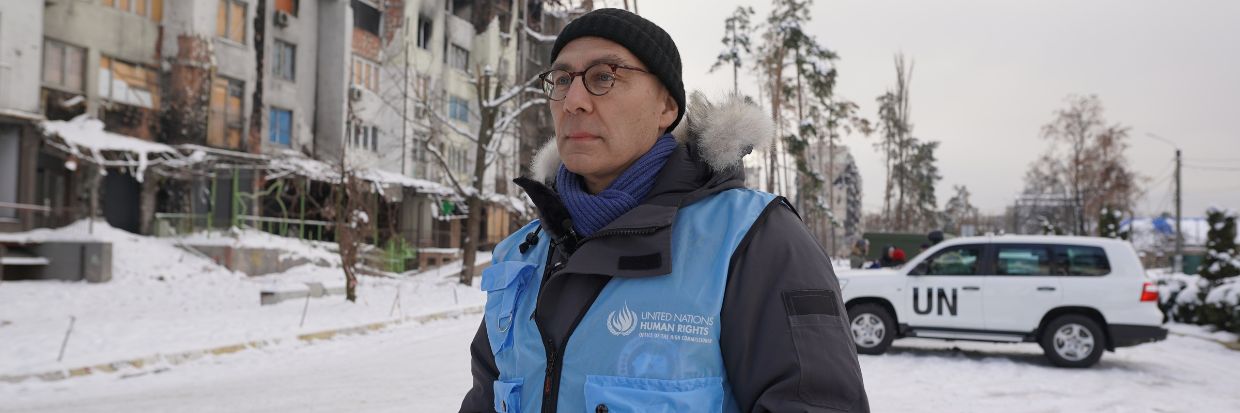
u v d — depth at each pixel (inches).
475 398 65.7
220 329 418.0
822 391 46.1
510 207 1053.8
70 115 784.3
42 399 260.5
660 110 58.2
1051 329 369.7
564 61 57.1
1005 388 307.6
